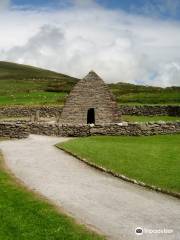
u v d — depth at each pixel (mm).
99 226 16891
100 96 50031
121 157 29359
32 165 27906
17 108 68688
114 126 43656
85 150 31969
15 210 18422
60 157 30688
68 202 19969
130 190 22500
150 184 23328
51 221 17203
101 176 25422
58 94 100562
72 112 50062
